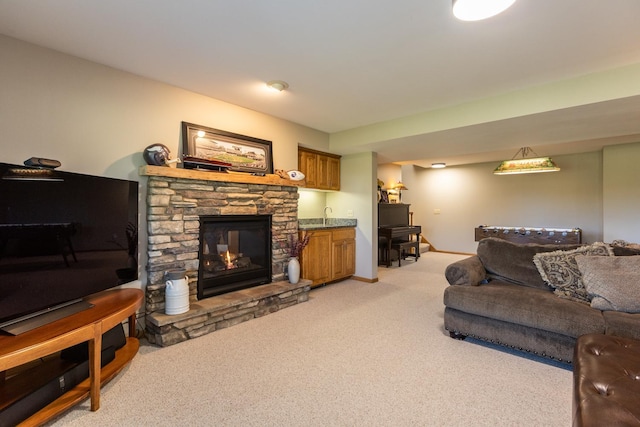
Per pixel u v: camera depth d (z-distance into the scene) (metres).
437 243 8.11
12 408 1.45
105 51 2.28
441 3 1.71
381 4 1.72
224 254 3.31
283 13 1.81
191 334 2.63
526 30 1.95
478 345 2.55
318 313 3.30
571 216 6.23
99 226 2.12
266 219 3.62
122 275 2.31
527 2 1.68
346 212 5.05
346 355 2.37
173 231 2.78
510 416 1.69
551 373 2.13
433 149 4.54
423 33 2.00
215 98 3.21
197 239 2.95
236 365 2.21
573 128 3.32
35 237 1.74
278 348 2.47
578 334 2.05
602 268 2.33
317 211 5.15
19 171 1.67
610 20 1.83
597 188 5.96
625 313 2.08
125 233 2.34
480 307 2.47
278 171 3.73
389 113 3.63
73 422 1.61
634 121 3.04
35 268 1.73
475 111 3.17
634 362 1.43
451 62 2.39
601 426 1.03
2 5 1.74
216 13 1.81
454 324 2.63
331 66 2.48
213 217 3.09
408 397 1.85
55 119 2.27
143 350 2.42
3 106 2.06
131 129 2.66
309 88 2.91
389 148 4.49
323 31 2.00
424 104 3.31
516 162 5.27
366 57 2.33
